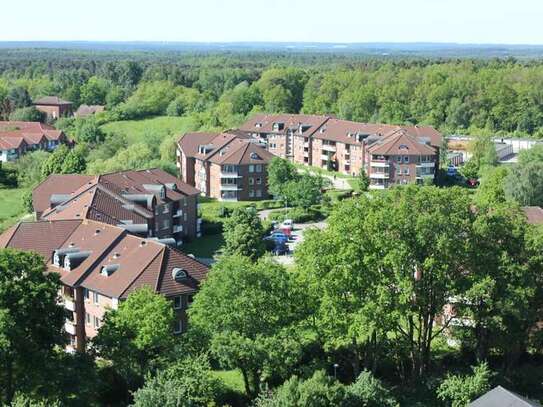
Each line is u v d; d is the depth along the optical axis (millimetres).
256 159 168500
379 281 70750
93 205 106812
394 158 175625
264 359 67125
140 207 115625
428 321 76125
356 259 70062
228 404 68938
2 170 189125
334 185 179500
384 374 77375
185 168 176875
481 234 71688
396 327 73375
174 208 128875
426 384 71688
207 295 71375
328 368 76438
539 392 73000
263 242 117688
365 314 68000
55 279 68562
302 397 60750
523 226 74312
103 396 70312
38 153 196250
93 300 85938
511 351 76125
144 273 82938
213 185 170750
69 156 175375
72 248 92000
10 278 65500
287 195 153375
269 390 67000
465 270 72062
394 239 70438
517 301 69000
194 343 70125
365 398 63844
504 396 62344
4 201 168500
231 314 69750
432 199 72688
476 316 71750
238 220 116438
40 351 65375
